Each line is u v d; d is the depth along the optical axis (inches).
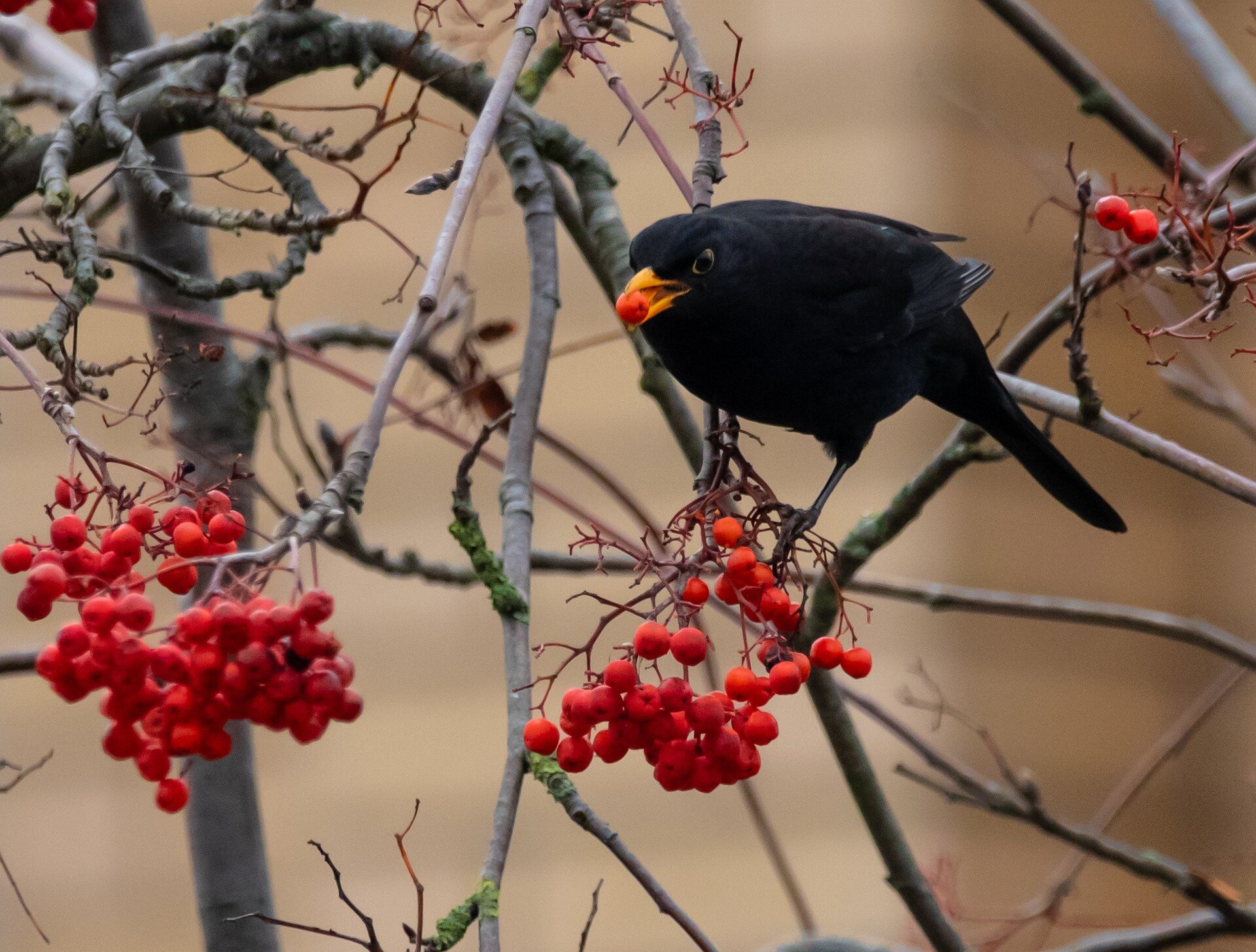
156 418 320.5
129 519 178.4
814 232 287.1
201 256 302.7
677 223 264.4
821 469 478.6
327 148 219.8
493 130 196.2
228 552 177.9
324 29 288.0
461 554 456.8
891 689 481.4
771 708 460.4
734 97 247.9
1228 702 505.7
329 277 454.3
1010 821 475.5
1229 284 220.7
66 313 207.8
